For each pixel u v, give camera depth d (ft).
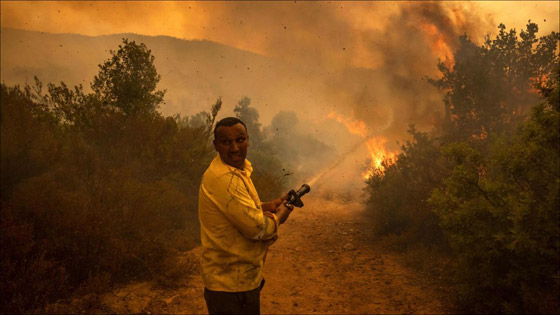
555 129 15.14
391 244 28.40
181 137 33.24
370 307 18.16
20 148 23.17
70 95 33.73
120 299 16.99
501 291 15.98
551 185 14.62
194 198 32.30
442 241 26.30
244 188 6.89
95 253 18.47
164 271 20.15
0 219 17.11
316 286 21.01
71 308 15.21
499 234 14.88
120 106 37.40
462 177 17.17
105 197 22.54
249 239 7.05
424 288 20.20
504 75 37.14
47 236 18.10
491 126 36.17
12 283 14.20
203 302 17.87
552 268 14.19
